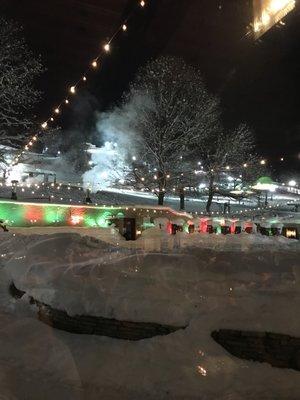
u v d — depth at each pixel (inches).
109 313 225.5
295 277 228.1
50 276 259.3
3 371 195.9
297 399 182.2
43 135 1186.6
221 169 1302.9
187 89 1192.8
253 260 245.8
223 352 202.8
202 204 1439.5
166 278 230.5
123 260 250.5
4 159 1049.5
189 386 189.0
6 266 330.6
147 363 201.6
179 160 1210.0
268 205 1454.2
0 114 1005.2
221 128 1295.5
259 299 212.4
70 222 784.9
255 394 183.9
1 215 709.3
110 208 832.3
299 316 203.0
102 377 196.9
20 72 1030.4
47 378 196.2
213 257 253.9
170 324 214.8
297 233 541.0
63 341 223.3
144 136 1208.2
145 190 1299.2
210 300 216.5
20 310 266.2
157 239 387.2
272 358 200.5
